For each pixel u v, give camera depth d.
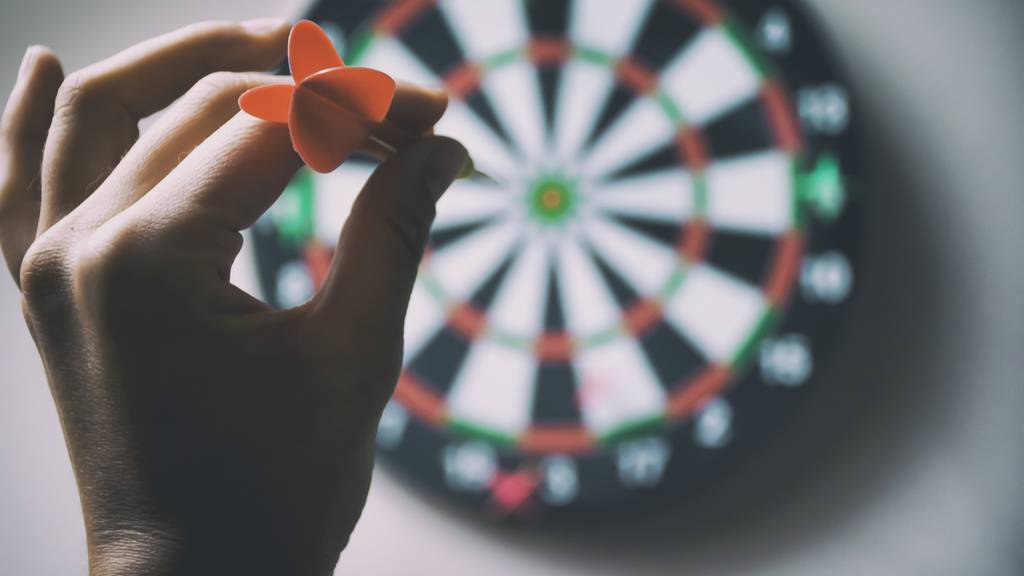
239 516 0.64
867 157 1.08
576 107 1.08
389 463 1.08
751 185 1.07
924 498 1.08
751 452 1.07
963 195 1.09
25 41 1.11
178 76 0.79
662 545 1.09
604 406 1.07
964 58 1.09
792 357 1.07
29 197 0.79
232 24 0.80
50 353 0.65
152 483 0.63
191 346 0.63
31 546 1.09
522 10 1.07
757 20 1.07
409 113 0.68
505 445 1.07
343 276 0.66
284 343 0.64
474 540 1.08
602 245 1.08
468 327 1.08
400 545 1.08
